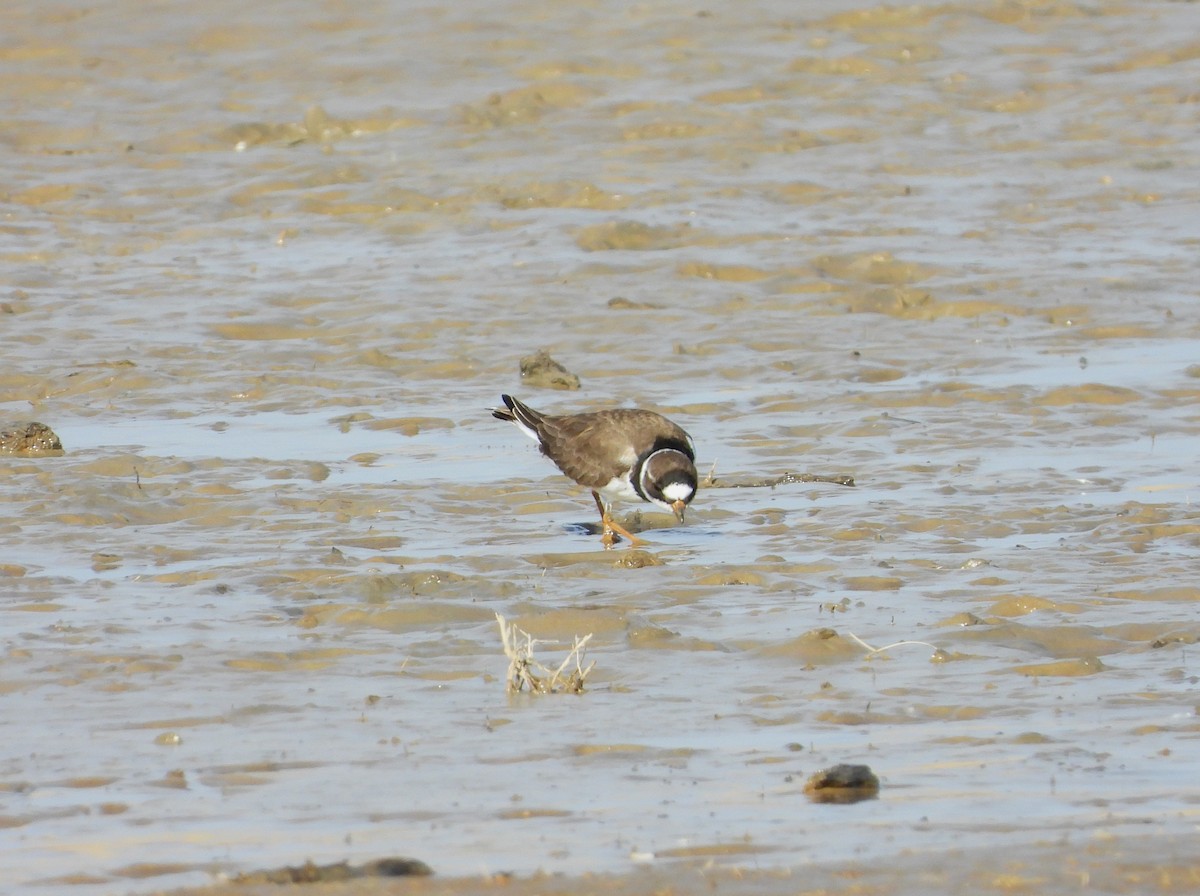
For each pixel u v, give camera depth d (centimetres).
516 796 786
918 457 1577
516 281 2262
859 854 689
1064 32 3616
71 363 1955
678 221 2536
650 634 1066
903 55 3497
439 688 976
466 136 3078
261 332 2092
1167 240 2442
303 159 2972
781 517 1393
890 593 1166
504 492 1477
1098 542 1282
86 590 1188
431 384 1888
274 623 1107
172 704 942
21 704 943
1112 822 727
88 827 750
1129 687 955
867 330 2055
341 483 1509
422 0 3869
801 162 2903
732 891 645
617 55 3484
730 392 1836
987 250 2394
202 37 3716
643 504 1447
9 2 3934
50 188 2889
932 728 890
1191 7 3734
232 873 682
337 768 834
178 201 2806
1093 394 1761
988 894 636
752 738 878
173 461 1567
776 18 3688
